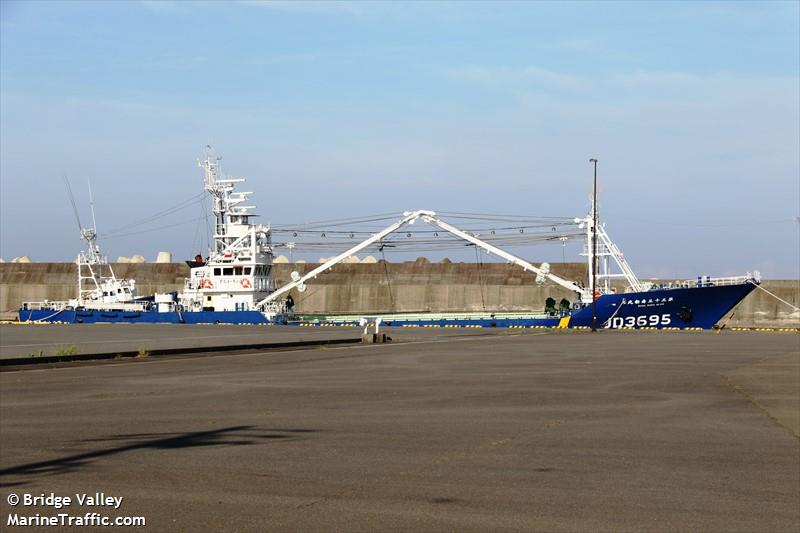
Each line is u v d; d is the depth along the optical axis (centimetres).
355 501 1379
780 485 1502
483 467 1655
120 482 1521
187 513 1306
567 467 1655
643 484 1506
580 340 6938
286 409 2550
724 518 1283
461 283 14125
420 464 1683
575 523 1253
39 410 2553
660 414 2422
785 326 11094
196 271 10675
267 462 1702
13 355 5588
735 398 2820
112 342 7194
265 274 10769
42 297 14762
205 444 1914
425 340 7119
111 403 2727
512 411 2492
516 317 10275
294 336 7894
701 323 8900
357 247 10081
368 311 13712
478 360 4709
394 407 2595
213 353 5469
